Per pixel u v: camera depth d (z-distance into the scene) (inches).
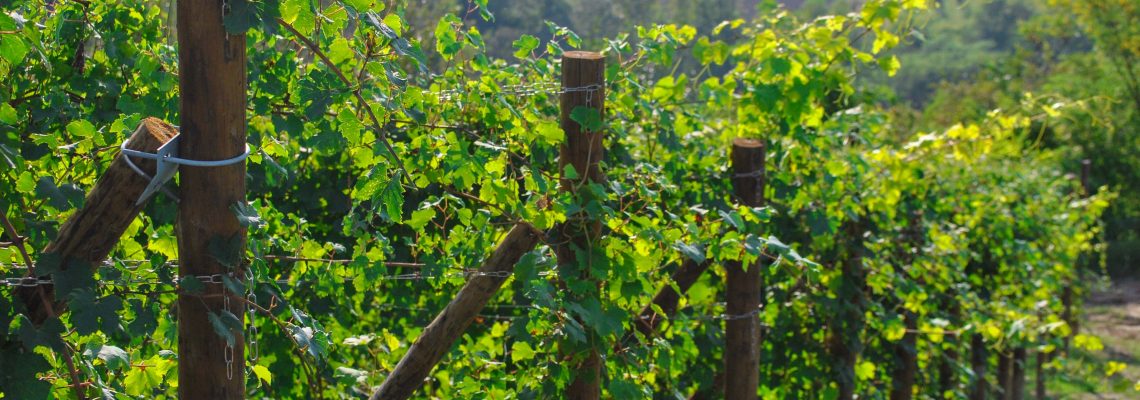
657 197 147.5
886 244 255.9
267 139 136.6
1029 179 420.5
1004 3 3184.1
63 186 88.9
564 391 137.9
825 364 222.7
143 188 86.8
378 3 109.9
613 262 132.0
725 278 189.5
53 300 92.7
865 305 224.2
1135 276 923.4
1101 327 722.8
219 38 84.8
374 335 156.5
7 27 94.8
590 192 128.9
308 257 137.9
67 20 132.6
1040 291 355.6
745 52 188.7
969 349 371.9
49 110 124.0
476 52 141.6
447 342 130.2
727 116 205.3
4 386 90.7
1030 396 516.4
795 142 200.2
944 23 3240.7
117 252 115.8
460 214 137.3
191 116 85.8
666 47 171.5
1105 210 1034.1
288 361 167.9
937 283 281.4
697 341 197.5
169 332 113.0
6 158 87.7
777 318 221.3
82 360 101.0
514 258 130.0
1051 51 1371.8
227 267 89.8
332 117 135.6
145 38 138.3
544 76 158.1
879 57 198.8
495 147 131.0
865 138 217.3
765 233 194.5
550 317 136.3
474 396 144.8
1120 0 1152.8
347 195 171.3
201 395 92.5
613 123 154.3
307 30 99.3
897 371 267.6
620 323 132.5
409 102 119.8
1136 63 1182.9
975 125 240.5
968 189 341.1
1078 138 1038.4
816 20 192.9
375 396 130.9
